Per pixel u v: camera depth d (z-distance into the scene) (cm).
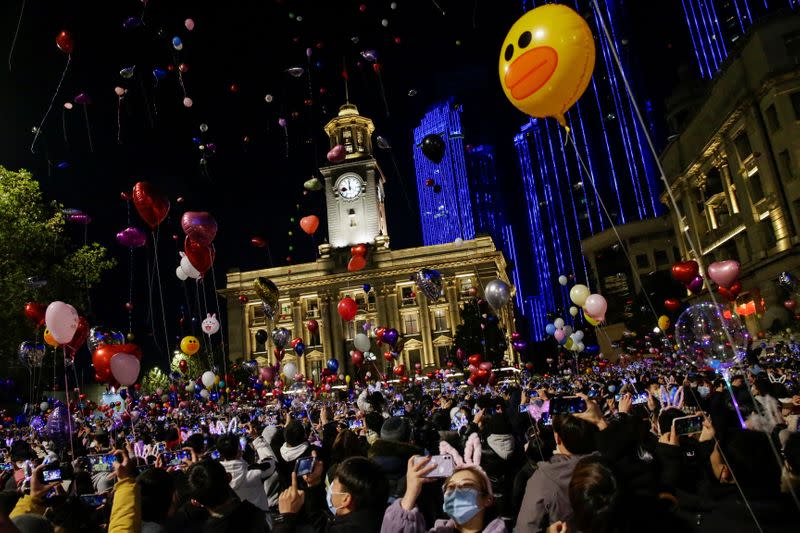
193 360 5500
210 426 1695
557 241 14112
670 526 254
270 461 675
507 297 1306
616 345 5312
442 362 7088
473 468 325
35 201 3048
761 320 4044
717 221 5175
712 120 4797
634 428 415
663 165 5962
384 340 2503
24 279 2761
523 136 15788
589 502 246
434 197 18562
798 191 3800
